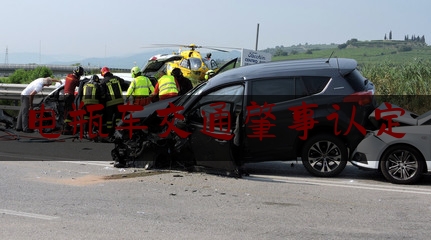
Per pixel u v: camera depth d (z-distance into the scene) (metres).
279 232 5.82
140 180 8.62
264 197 7.55
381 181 8.78
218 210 6.78
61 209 6.75
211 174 9.13
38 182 8.43
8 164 10.04
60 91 14.73
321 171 9.03
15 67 94.69
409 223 6.23
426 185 8.46
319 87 8.99
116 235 5.65
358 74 9.21
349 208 6.94
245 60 20.02
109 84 13.15
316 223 6.20
